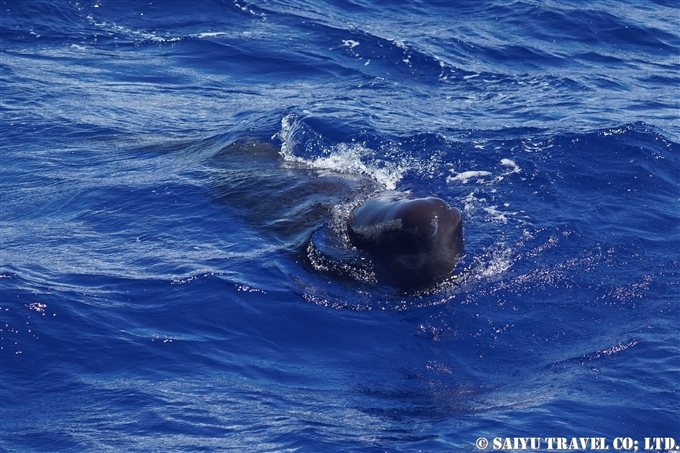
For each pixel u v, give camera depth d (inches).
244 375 449.4
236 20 1187.9
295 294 527.2
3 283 510.3
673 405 427.2
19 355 447.8
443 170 711.7
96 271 542.9
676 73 1074.7
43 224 621.3
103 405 414.3
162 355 459.2
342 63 1063.0
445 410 426.0
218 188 668.7
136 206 645.9
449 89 989.8
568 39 1185.4
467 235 600.1
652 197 682.8
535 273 558.9
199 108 911.0
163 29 1151.6
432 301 525.3
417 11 1285.7
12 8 1153.4
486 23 1238.3
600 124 826.8
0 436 388.5
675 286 550.6
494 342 491.8
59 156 766.5
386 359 473.4
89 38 1112.8
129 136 821.9
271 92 967.0
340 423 409.4
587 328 506.0
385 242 532.7
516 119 858.8
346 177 673.6
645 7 1339.8
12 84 948.6
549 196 668.7
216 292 521.0
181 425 401.1
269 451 382.9
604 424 412.2
